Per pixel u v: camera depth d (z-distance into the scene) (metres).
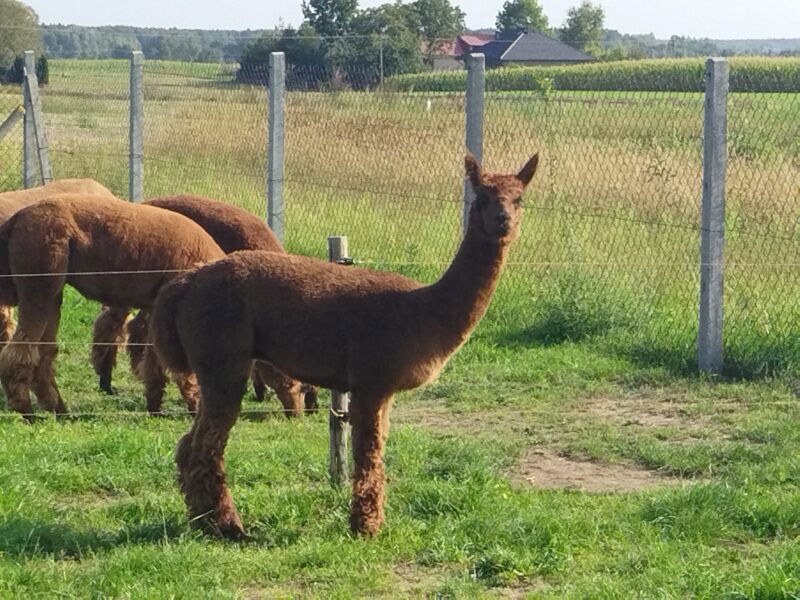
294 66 14.09
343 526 5.86
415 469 6.83
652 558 5.25
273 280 5.81
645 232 11.58
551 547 5.43
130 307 8.41
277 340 5.80
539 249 11.47
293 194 12.70
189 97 13.88
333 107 12.30
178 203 9.20
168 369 6.02
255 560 5.38
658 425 7.91
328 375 5.82
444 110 11.83
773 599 4.66
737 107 11.13
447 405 8.60
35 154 13.84
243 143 13.12
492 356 9.72
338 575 5.24
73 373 9.80
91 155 15.58
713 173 8.79
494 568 5.26
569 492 6.55
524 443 7.58
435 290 5.78
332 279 5.86
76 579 5.10
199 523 5.80
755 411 8.08
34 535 5.61
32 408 8.36
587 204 11.99
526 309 10.59
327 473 6.78
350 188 11.78
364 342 5.66
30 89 13.45
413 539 5.65
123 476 6.67
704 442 7.44
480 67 9.49
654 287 10.63
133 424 8.18
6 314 8.42
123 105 17.31
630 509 6.02
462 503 6.11
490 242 5.71
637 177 11.95
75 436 7.59
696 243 11.41
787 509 5.79
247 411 8.45
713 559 5.32
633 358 9.49
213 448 5.80
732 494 6.00
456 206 11.73
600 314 10.14
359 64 16.83
